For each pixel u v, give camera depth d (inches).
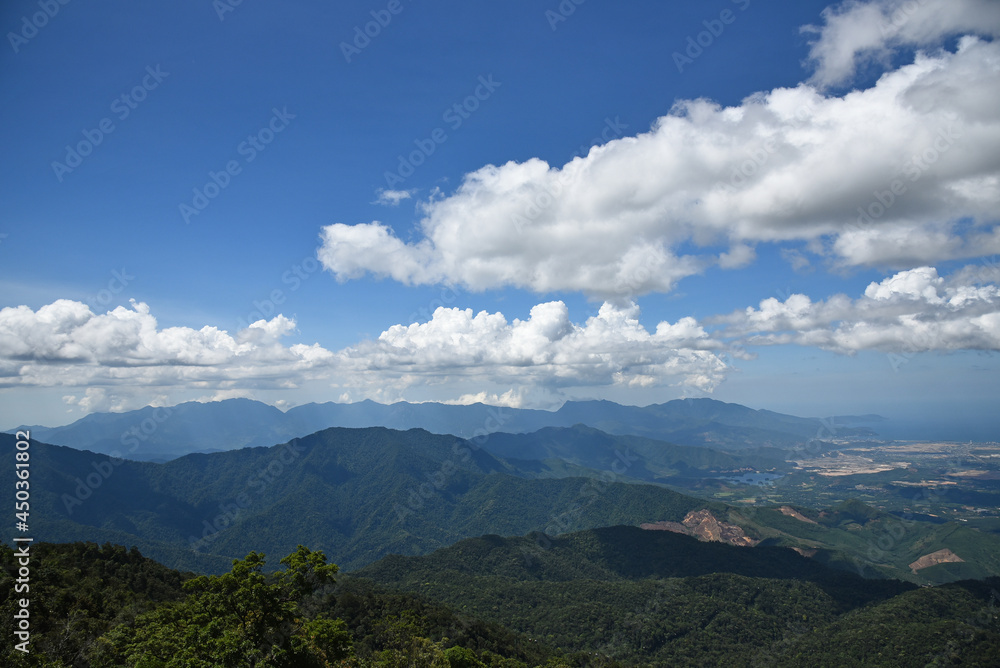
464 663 2632.9
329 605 3494.1
